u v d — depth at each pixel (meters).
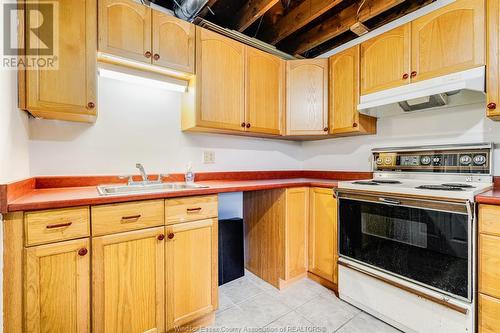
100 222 1.17
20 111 1.26
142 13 1.55
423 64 1.65
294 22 2.18
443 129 1.85
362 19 2.00
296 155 2.92
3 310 0.98
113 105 1.77
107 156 1.75
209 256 1.55
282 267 2.02
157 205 1.34
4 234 0.97
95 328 1.16
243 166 2.48
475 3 1.45
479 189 1.34
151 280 1.32
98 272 1.17
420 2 1.95
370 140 2.28
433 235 1.35
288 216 2.02
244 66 2.05
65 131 1.60
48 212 1.05
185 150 2.11
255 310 1.72
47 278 1.05
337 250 1.89
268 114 2.20
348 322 1.59
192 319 1.47
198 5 1.71
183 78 1.87
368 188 1.64
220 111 1.92
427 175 1.86
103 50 1.41
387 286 1.55
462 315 1.25
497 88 1.37
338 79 2.19
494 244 1.17
